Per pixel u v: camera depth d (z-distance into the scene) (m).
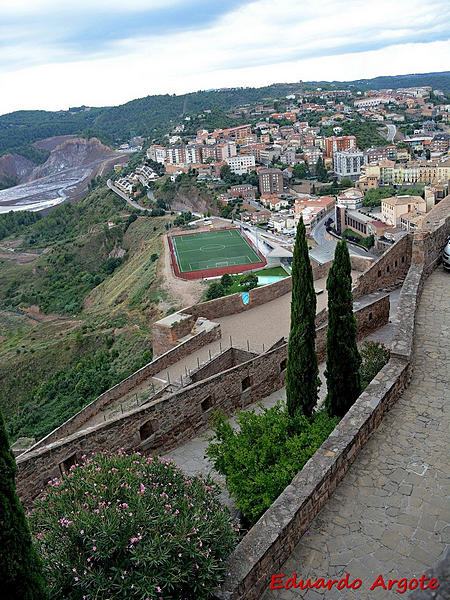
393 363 12.63
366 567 8.05
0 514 6.56
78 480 9.60
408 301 15.77
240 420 13.49
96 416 23.03
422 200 138.25
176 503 9.11
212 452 13.08
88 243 187.38
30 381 74.69
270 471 11.73
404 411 11.62
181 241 159.12
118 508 8.32
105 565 7.83
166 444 16.62
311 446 11.56
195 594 7.88
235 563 8.02
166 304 100.81
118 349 70.62
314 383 14.68
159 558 7.60
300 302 14.25
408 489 9.39
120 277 146.75
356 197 169.62
